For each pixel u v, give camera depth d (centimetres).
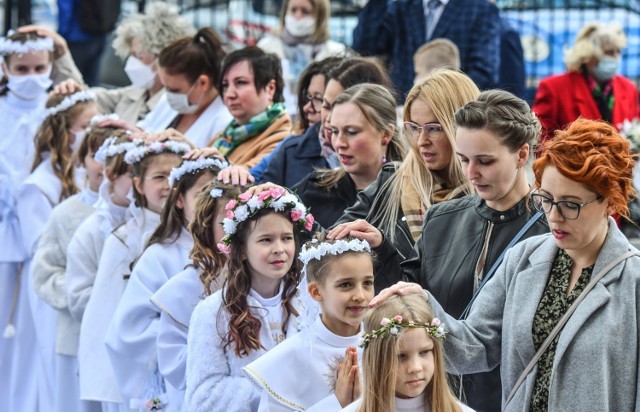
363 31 1077
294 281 559
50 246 791
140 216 707
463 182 579
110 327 657
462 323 490
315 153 720
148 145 703
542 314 469
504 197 528
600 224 454
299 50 1043
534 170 462
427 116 579
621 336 445
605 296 450
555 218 451
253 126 807
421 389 455
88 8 1273
